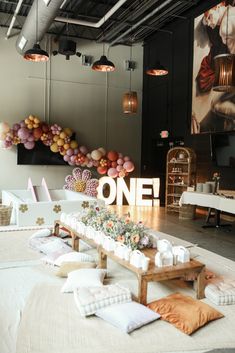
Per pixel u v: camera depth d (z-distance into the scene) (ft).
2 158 30.68
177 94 29.68
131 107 28.32
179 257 9.57
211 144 23.81
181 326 7.74
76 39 32.58
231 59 17.87
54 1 18.61
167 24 30.78
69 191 23.31
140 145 35.86
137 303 8.52
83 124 33.35
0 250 13.60
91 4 28.04
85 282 9.41
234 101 22.99
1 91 30.35
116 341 7.23
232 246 16.71
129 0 26.89
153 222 23.07
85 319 8.03
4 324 7.87
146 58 34.60
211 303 9.24
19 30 30.58
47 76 31.78
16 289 9.75
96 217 12.12
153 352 6.93
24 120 28.94
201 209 27.73
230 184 23.98
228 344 7.30
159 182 31.94
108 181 31.22
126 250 9.50
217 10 24.48
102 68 22.20
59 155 31.27
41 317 8.07
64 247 13.03
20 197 22.86
